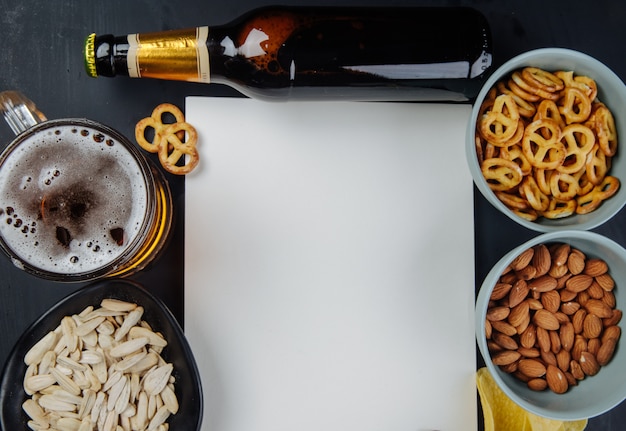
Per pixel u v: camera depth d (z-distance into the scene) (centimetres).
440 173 59
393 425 59
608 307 56
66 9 59
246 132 59
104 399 55
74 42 59
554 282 57
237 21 53
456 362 59
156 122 57
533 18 60
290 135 59
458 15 54
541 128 55
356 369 59
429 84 54
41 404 55
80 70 59
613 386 55
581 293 57
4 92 58
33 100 58
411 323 59
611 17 60
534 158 55
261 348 58
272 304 58
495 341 57
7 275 58
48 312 53
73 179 52
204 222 58
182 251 59
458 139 59
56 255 52
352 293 59
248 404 58
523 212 56
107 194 52
